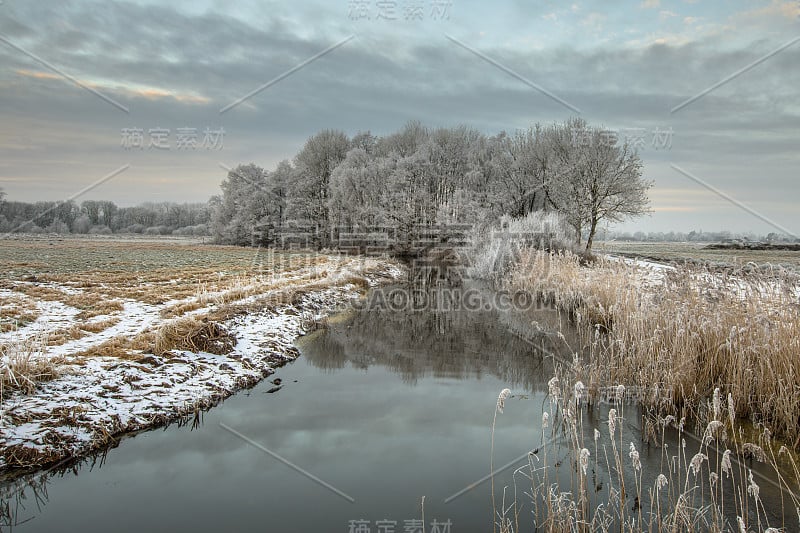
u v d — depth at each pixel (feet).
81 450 19.90
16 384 22.15
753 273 30.63
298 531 15.08
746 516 14.53
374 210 125.80
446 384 28.96
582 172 97.40
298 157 158.30
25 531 15.31
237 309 42.93
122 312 41.63
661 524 14.32
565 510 14.71
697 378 24.88
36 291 50.06
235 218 164.76
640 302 33.83
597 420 22.76
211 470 19.12
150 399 24.39
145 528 15.49
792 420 19.69
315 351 36.78
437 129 147.02
